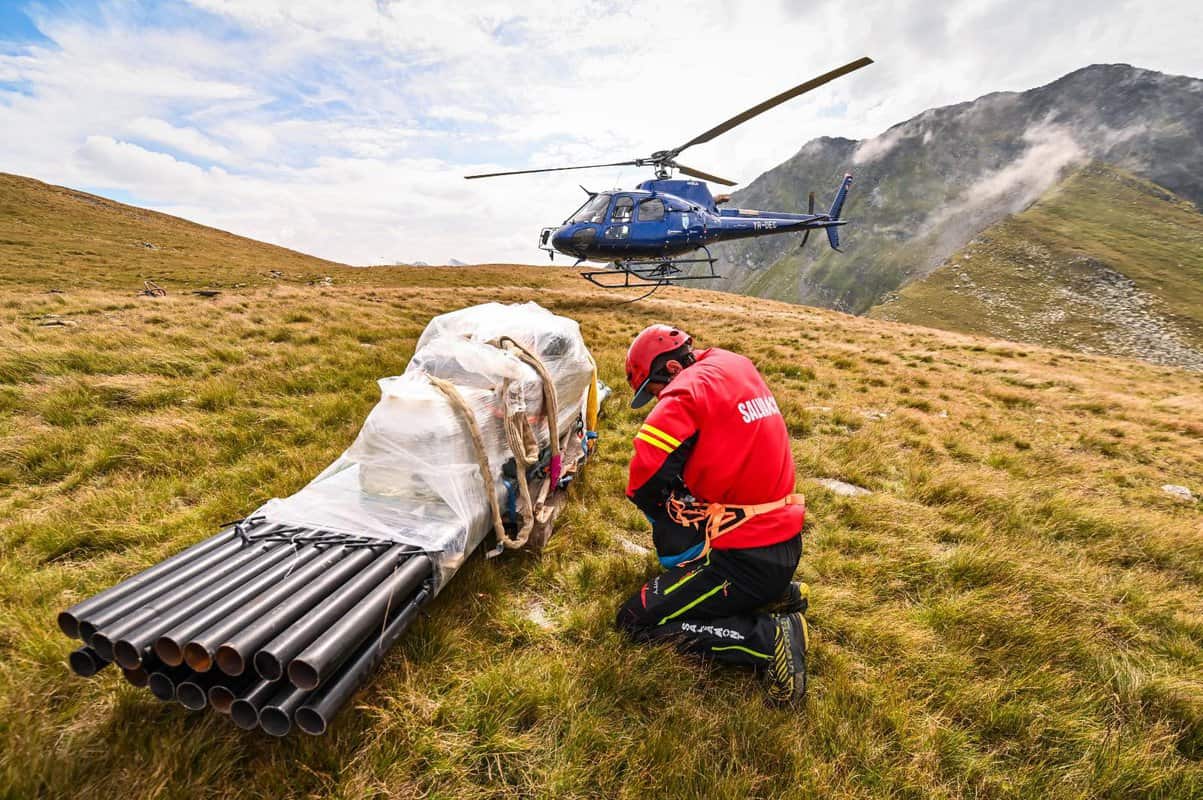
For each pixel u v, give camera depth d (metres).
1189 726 2.05
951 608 2.66
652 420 2.27
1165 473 5.65
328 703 1.57
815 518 3.75
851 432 5.89
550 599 2.68
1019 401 8.39
